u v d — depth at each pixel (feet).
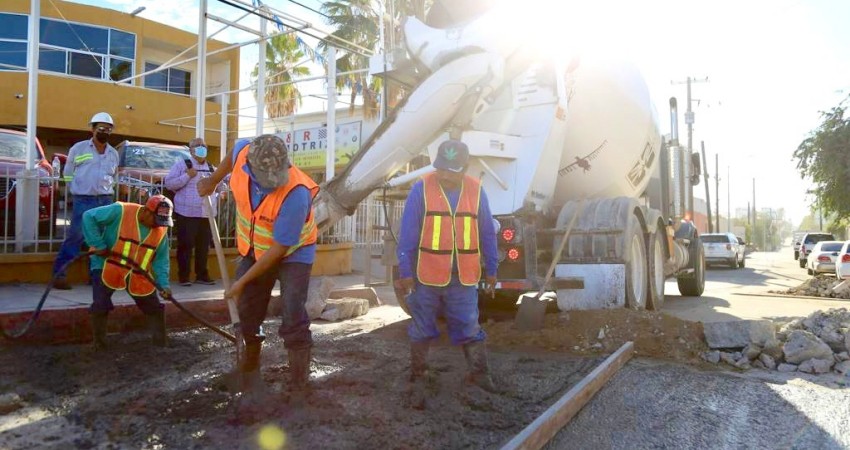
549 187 22.54
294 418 11.34
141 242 16.16
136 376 13.94
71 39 62.95
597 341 18.95
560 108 21.84
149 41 68.69
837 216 69.67
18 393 12.47
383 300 29.66
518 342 19.44
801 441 11.85
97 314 16.12
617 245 21.52
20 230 24.02
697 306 33.01
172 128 68.28
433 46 20.72
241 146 12.63
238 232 12.47
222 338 18.24
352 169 19.79
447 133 22.06
